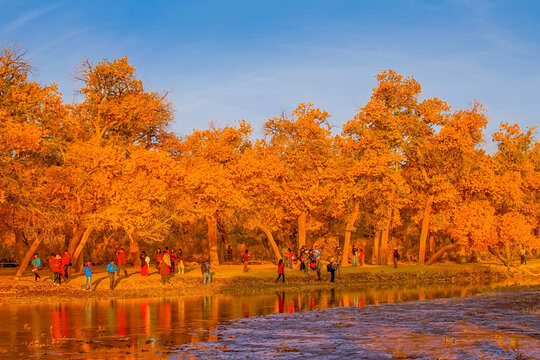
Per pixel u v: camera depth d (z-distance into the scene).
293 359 13.76
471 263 57.31
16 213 38.31
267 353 14.49
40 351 14.66
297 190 50.62
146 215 38.47
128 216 37.69
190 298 30.34
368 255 63.59
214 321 20.72
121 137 46.88
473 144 56.25
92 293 32.25
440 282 43.69
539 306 25.36
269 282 40.00
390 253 62.31
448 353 14.20
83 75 45.16
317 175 51.72
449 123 54.78
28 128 35.28
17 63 39.16
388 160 51.38
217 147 49.62
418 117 56.00
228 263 55.59
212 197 44.38
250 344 15.84
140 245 57.62
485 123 55.16
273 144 53.41
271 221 50.56
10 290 32.44
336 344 15.84
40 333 17.62
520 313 22.77
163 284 36.62
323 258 59.53
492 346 15.11
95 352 14.55
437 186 53.69
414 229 65.88
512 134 65.00
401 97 55.16
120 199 38.62
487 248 50.84
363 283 42.19
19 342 16.02
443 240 67.06
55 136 41.09
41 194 36.84
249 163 48.06
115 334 17.52
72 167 39.28
